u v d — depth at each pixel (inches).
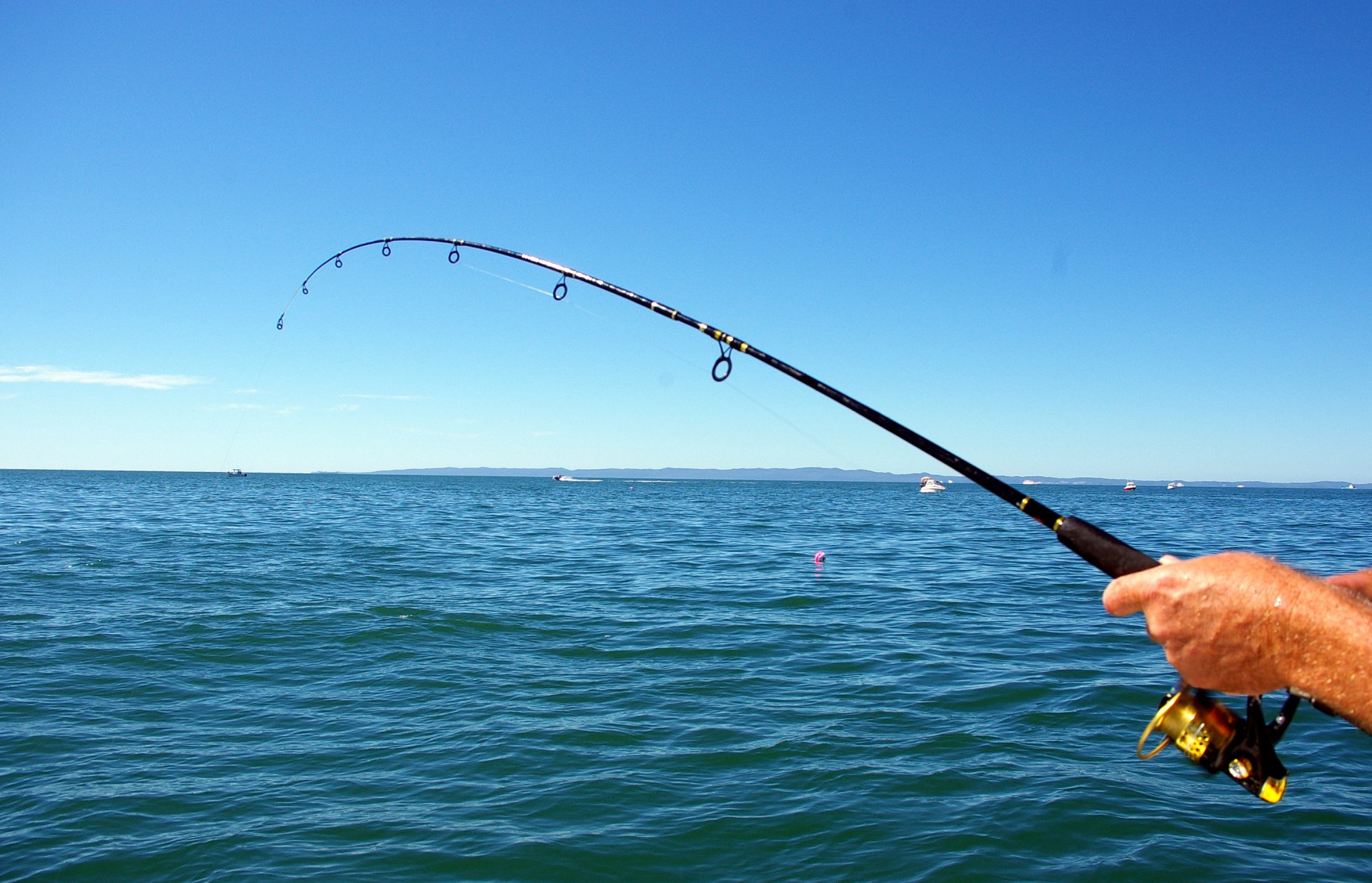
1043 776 238.8
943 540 949.2
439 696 311.1
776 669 350.0
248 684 323.6
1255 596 47.9
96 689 314.2
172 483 3703.3
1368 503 2807.6
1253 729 66.4
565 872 188.1
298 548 788.6
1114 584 53.9
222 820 211.2
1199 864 189.0
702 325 171.3
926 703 303.9
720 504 2143.2
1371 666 44.9
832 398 130.1
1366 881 181.9
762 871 189.3
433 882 184.1
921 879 184.1
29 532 927.0
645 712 293.3
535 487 5187.0
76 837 201.8
